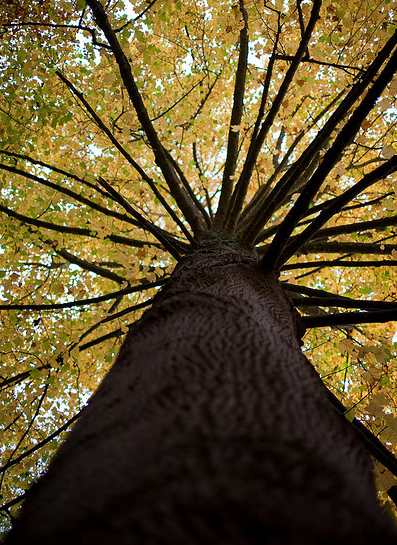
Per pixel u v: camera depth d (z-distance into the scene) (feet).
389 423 4.99
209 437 1.72
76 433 2.17
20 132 10.09
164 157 8.81
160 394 2.12
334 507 1.42
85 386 13.73
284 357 2.83
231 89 14.74
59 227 10.59
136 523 1.32
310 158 6.95
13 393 10.62
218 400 2.03
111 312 13.38
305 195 5.14
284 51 8.75
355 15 8.35
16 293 12.26
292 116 12.08
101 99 11.18
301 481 1.51
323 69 10.44
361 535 1.33
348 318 5.80
